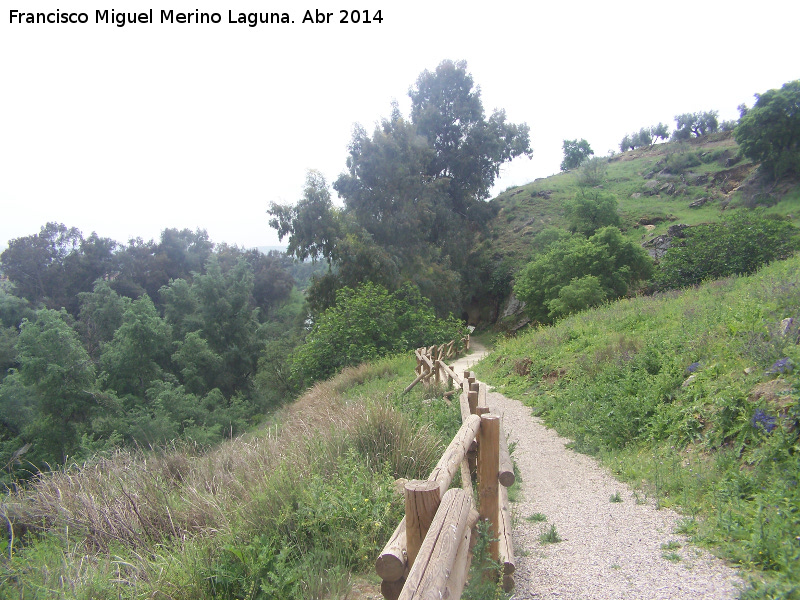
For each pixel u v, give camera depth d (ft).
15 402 85.40
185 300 140.97
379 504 12.93
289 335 140.26
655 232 124.88
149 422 71.51
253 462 18.17
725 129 201.46
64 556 13.23
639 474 18.03
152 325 105.70
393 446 17.52
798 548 10.59
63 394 83.10
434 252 116.47
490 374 44.39
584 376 31.04
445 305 113.09
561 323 52.47
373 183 111.55
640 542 12.61
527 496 17.28
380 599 10.55
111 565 12.73
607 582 10.66
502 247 154.10
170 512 15.29
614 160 210.38
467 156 142.72
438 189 129.80
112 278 172.24
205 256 198.90
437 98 146.51
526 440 24.86
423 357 38.04
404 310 82.38
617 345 32.22
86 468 20.57
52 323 85.51
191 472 19.39
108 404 84.38
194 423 81.00
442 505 7.69
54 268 161.07
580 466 20.42
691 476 16.26
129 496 16.16
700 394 20.26
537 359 39.52
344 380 51.78
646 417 22.22
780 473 13.94
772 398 16.63
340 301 78.89
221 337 130.11
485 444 10.70
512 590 10.02
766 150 133.18
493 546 10.19
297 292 216.54
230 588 11.17
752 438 16.16
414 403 26.20
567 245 99.91
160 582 11.13
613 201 133.59
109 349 107.04
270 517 12.97
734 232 71.10
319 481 13.92
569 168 237.04
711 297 37.81
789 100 127.65
